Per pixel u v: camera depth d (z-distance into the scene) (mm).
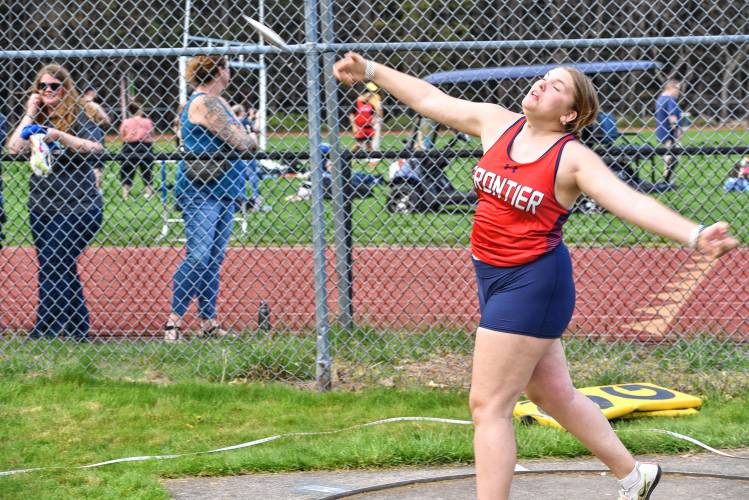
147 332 11055
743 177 16344
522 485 6352
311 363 9273
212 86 9734
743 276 14125
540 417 7629
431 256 14312
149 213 16875
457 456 6855
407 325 10859
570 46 8227
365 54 10609
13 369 9117
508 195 4879
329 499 6059
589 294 13141
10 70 10875
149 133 13320
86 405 8117
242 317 11734
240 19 15164
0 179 10383
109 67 14906
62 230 10047
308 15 8508
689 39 8109
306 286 13602
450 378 9023
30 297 13078
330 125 9172
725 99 12078
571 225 17375
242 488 6297
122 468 6578
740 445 7141
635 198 4570
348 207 9891
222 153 9484
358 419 7848
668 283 13773
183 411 8016
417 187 15953
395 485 6348
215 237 10031
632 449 7020
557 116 4875
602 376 8859
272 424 7750
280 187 18250
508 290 4945
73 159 9797
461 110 5457
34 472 6441
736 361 9258
